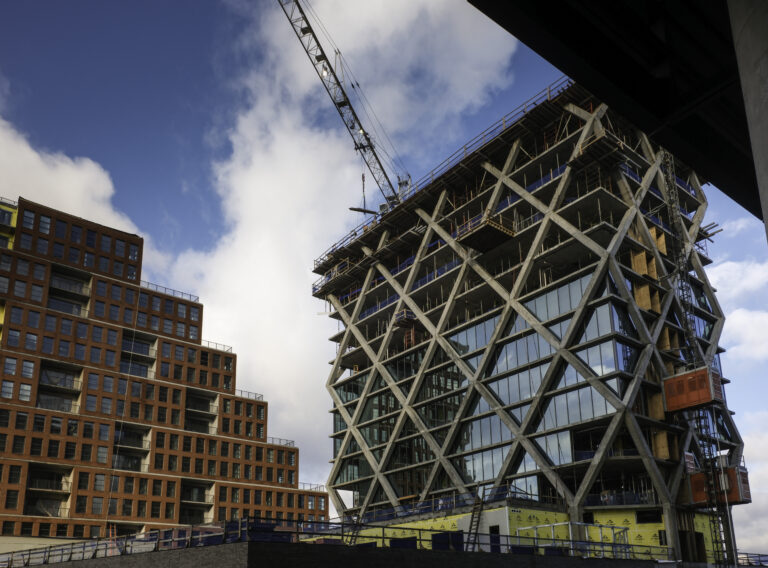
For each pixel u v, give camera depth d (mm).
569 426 63750
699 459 67188
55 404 107250
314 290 106188
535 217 75938
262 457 129875
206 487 121625
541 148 78375
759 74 11766
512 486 67562
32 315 107062
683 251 73375
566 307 67375
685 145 20312
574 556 42312
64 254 113938
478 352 75500
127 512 107438
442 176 84000
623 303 64688
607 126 72688
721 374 76125
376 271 97062
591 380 62719
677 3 18375
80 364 109688
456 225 85125
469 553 36781
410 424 83250
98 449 107562
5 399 100062
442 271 86562
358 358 98500
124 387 114250
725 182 21781
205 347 128375
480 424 73438
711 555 63000
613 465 63031
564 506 60281
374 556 32906
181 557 31969
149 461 113250
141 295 121938
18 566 45469
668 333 69375
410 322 86938
